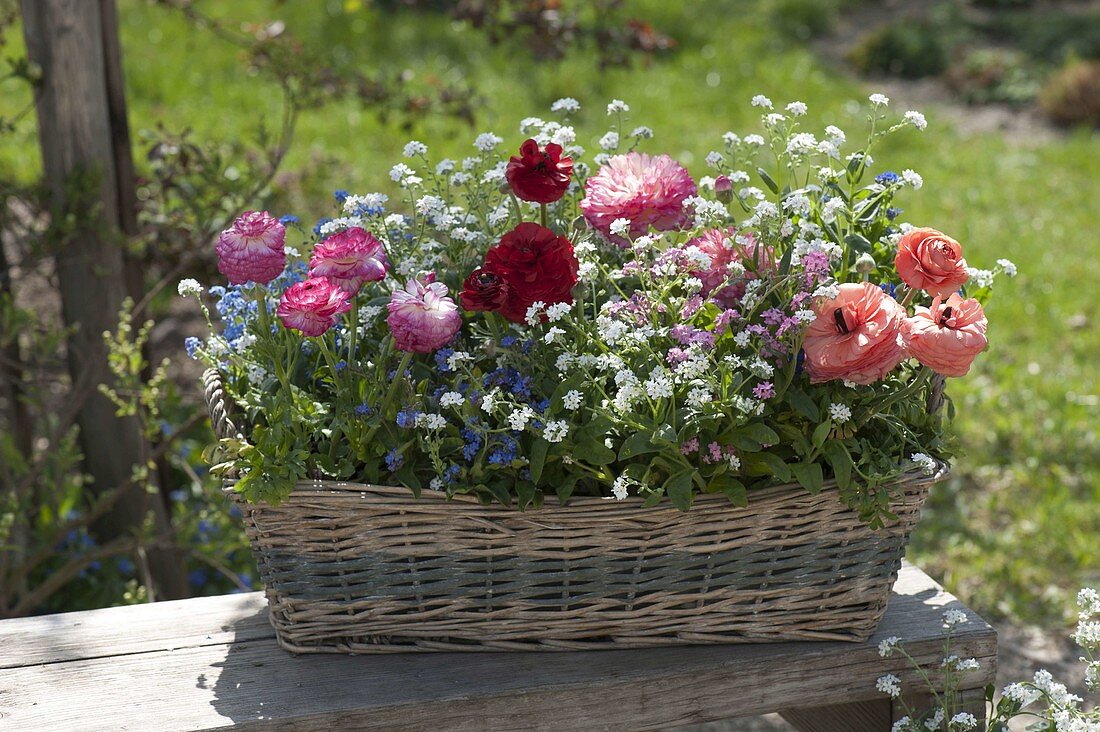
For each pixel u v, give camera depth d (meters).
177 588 3.20
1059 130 8.72
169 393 2.89
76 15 2.79
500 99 7.96
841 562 2.06
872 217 2.13
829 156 2.11
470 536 2.02
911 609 2.18
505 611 2.06
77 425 3.11
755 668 2.09
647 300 2.05
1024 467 4.18
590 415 2.03
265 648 2.11
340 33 9.02
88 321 2.97
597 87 8.41
